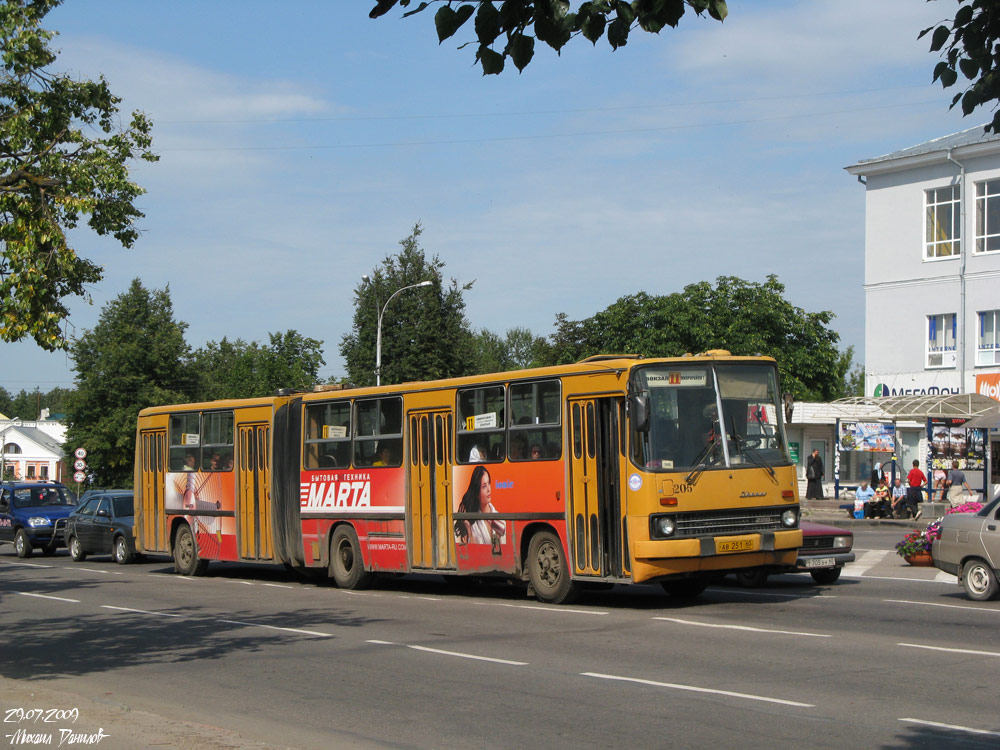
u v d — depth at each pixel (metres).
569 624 14.27
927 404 38.03
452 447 18.30
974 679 9.98
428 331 44.41
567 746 7.88
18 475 117.06
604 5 5.42
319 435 21.38
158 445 26.22
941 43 6.82
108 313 63.16
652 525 14.85
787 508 15.88
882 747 7.59
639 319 62.53
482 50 5.56
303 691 10.18
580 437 15.98
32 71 15.16
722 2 5.38
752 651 11.70
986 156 43.50
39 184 14.20
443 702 9.51
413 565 18.97
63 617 16.56
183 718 9.07
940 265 45.12
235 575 24.97
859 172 47.56
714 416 15.55
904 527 33.91
